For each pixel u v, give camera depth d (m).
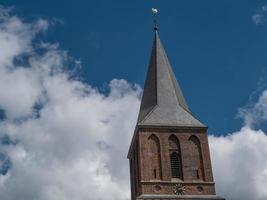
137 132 64.00
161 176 60.19
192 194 59.22
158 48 74.69
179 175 61.03
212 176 60.84
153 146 62.31
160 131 63.34
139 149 61.84
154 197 58.06
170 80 71.06
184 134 63.59
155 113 65.50
